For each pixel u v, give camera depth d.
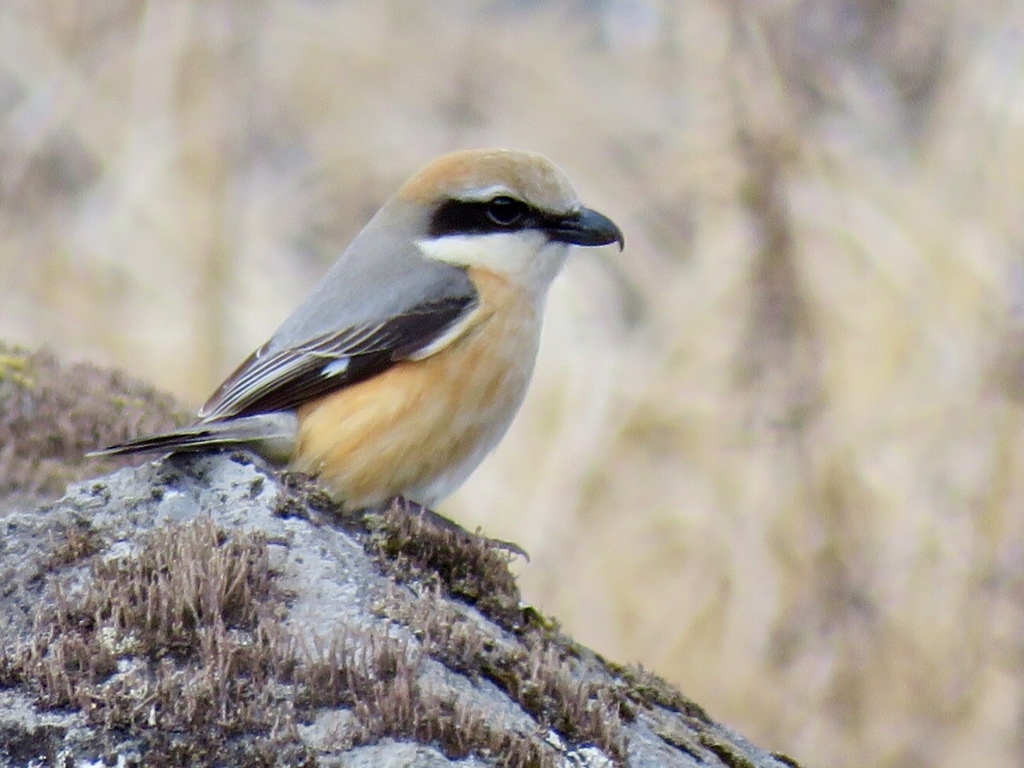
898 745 11.93
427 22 18.44
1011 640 12.12
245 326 14.80
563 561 13.11
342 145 17.22
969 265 13.39
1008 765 11.73
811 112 14.27
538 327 8.55
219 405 8.20
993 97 14.64
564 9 18.56
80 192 15.50
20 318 14.27
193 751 5.60
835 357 13.22
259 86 16.61
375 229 8.66
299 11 17.95
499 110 17.59
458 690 5.98
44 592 6.24
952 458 12.73
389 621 6.22
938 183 14.21
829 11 15.63
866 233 13.62
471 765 5.64
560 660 6.70
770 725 12.13
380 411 7.93
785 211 13.50
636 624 12.73
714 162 14.07
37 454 9.12
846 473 12.76
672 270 15.39
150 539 6.46
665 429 13.50
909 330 13.17
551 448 13.70
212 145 15.40
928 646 12.18
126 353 14.14
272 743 5.61
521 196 8.45
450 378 8.06
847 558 12.45
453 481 8.29
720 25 14.19
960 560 12.37
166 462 7.11
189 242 14.84
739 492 12.91
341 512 7.11
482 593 6.97
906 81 15.61
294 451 8.01
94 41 16.19
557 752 5.93
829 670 12.20
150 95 15.78
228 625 6.05
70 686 5.76
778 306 13.23
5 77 16.14
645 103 17.09
